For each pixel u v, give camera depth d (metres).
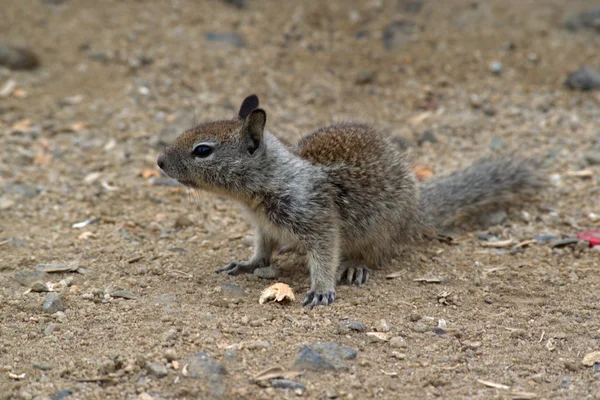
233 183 10.23
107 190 13.95
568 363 8.34
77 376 7.97
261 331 8.94
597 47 18.48
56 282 10.36
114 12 19.78
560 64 18.17
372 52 18.84
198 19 19.73
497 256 11.52
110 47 18.75
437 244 12.09
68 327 9.05
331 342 8.62
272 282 10.58
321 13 20.03
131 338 8.76
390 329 9.09
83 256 11.29
